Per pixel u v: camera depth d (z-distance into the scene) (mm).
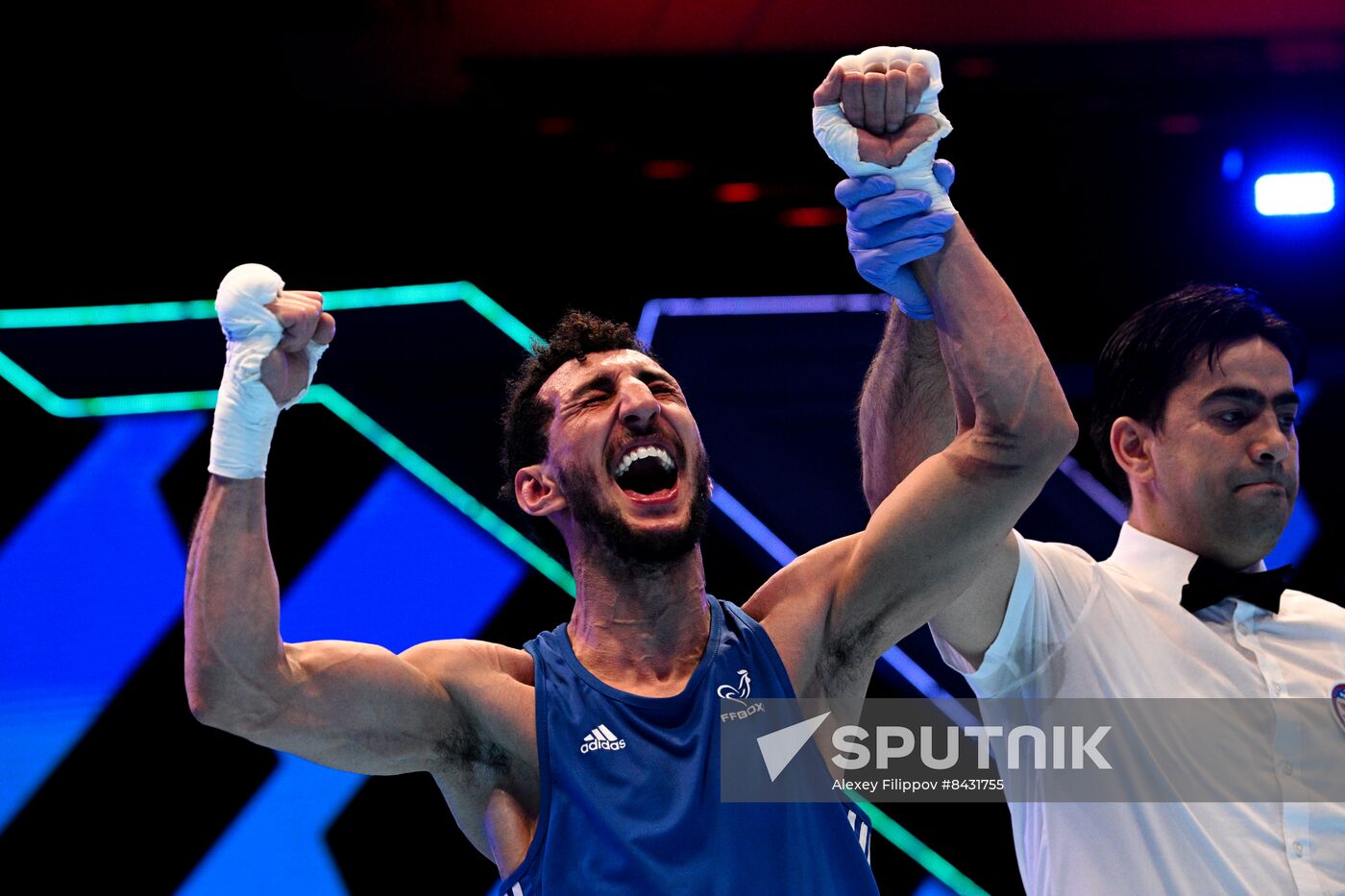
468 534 4359
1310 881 2125
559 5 4578
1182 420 2359
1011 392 1955
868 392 2283
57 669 4121
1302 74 4742
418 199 4547
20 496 4207
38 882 3990
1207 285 2463
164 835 4062
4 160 4363
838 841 1918
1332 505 4691
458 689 2016
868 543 2082
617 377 2158
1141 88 4738
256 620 1828
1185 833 2146
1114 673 2246
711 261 4652
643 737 1927
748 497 4488
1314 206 4773
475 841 2021
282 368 1844
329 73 4516
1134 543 2430
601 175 4633
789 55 4633
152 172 4426
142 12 4422
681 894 1793
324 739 1915
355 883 4098
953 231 2023
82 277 4352
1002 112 4754
